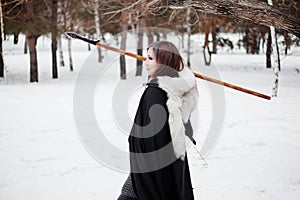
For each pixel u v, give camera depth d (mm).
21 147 5980
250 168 5109
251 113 8875
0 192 4250
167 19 16766
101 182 4578
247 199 4109
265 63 26000
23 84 16469
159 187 2744
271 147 6133
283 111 9234
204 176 4820
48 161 5324
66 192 4273
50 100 10773
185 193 2924
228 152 5816
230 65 23844
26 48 31344
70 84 16438
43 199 4086
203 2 4129
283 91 13812
